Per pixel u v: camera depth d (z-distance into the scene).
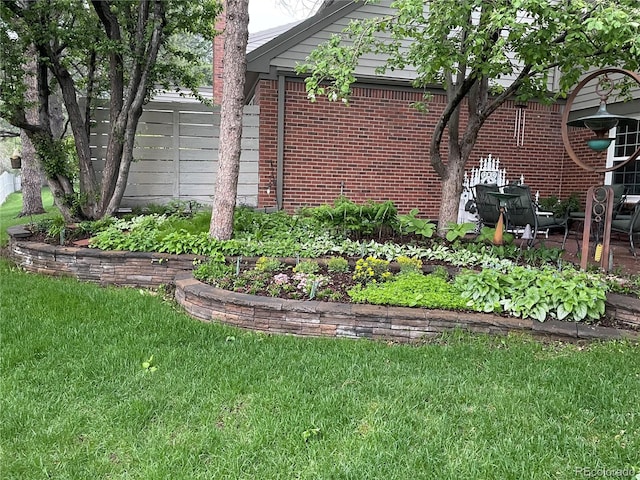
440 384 2.78
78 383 2.72
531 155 9.66
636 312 3.64
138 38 6.84
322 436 2.24
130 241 5.35
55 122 11.82
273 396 2.59
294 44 8.10
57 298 4.31
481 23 4.73
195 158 8.65
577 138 9.56
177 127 8.52
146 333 3.52
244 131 8.43
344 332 3.66
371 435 2.23
